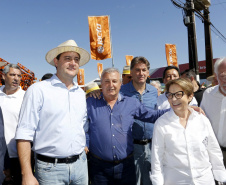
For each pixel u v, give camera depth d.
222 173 1.94
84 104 2.22
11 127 2.93
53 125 1.92
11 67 3.02
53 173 1.92
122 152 2.33
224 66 2.19
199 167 1.87
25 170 1.79
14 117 2.95
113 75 2.30
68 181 2.01
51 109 1.92
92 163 2.42
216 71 2.29
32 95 1.88
